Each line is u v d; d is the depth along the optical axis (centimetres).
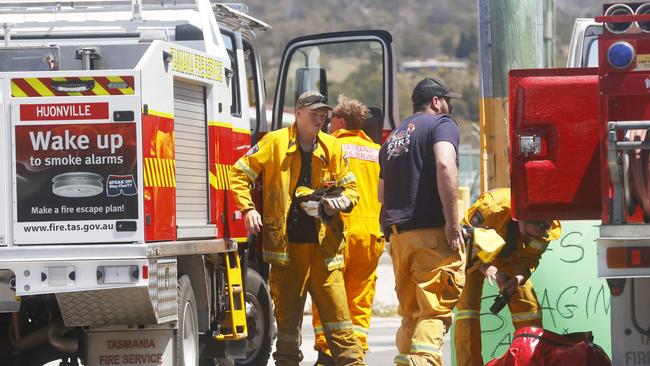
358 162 2255
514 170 1664
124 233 1786
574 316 2098
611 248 1495
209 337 2222
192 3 2284
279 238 2011
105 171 1789
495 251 1859
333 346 2030
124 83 1794
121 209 1786
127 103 1791
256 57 2628
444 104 1908
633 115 1514
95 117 1792
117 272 1772
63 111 1792
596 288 2100
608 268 1495
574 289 2102
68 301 1797
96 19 2273
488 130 2366
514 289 1936
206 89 2089
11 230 1795
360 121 2294
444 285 1816
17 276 1781
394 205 1870
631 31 1514
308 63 2653
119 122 1791
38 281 1780
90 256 1778
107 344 1888
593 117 1644
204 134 2080
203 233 2041
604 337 2102
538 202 1653
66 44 2125
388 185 1886
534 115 1648
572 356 1741
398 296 1897
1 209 1795
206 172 2080
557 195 1650
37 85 1795
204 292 2078
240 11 2602
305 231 2019
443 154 1808
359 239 2233
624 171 1508
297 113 2033
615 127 1500
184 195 1991
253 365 2448
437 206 1841
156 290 1812
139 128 1789
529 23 2356
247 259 2345
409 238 1844
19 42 2233
